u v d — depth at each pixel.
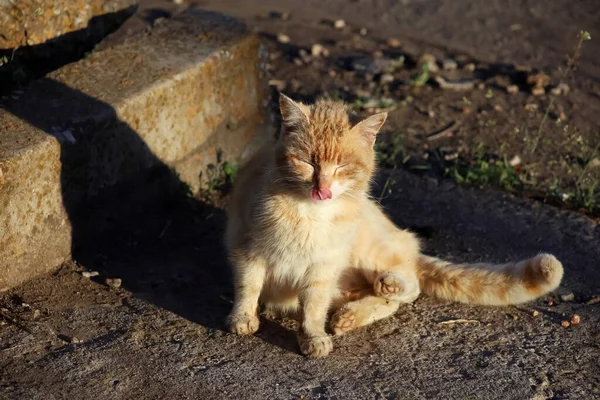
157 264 9.02
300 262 7.61
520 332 7.98
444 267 8.49
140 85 9.61
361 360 7.39
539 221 10.49
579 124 13.30
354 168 7.39
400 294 8.05
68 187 8.62
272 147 8.41
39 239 8.32
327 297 7.71
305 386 6.92
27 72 10.11
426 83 14.63
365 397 6.80
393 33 16.95
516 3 18.55
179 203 10.30
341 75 14.87
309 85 14.35
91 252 9.03
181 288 8.54
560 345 7.76
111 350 7.25
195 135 10.46
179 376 6.96
